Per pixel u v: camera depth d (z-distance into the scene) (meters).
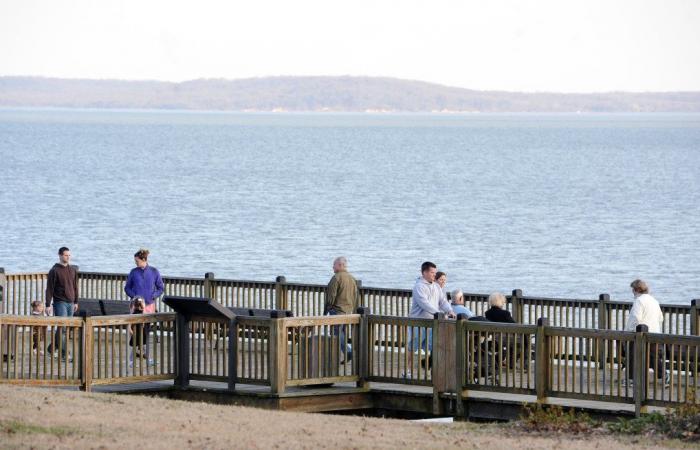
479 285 73.94
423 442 21.27
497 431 23.34
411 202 136.75
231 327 29.38
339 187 160.62
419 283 31.84
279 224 110.31
